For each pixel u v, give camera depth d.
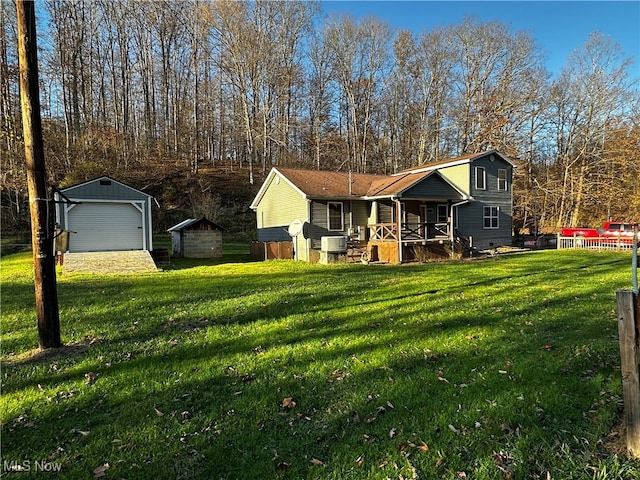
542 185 31.41
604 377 3.80
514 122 31.33
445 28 35.03
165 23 34.53
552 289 8.58
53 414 3.34
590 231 22.94
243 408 3.38
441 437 2.88
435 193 17.92
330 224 17.92
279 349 4.88
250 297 8.20
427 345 4.92
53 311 4.99
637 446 2.54
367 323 6.02
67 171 27.14
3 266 14.46
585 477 2.38
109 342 5.25
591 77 28.66
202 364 4.43
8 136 16.83
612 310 6.49
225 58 32.41
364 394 3.60
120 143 31.44
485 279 10.32
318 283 10.06
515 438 2.83
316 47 36.81
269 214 20.84
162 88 35.53
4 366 4.43
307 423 3.13
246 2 32.12
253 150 35.06
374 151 37.50
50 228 4.93
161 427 3.10
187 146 33.62
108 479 2.50
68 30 30.41
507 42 33.09
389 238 16.72
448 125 35.62
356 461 2.63
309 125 38.41
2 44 24.94
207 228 19.56
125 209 16.34
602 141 28.95
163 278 11.50
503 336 5.23
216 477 2.51
